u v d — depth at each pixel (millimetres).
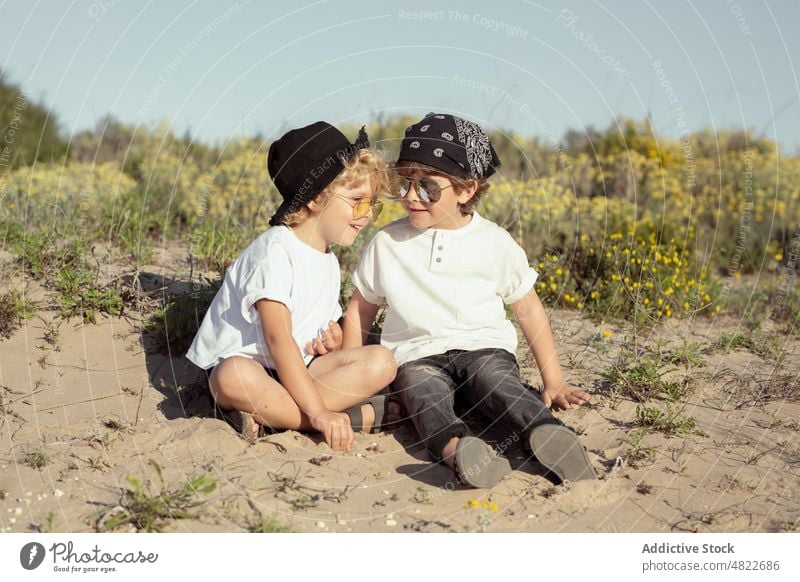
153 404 3293
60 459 2781
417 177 3143
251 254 3143
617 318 4883
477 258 3273
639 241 5965
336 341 3260
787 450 3086
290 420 3002
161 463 2756
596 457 2980
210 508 2506
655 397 3562
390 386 3285
